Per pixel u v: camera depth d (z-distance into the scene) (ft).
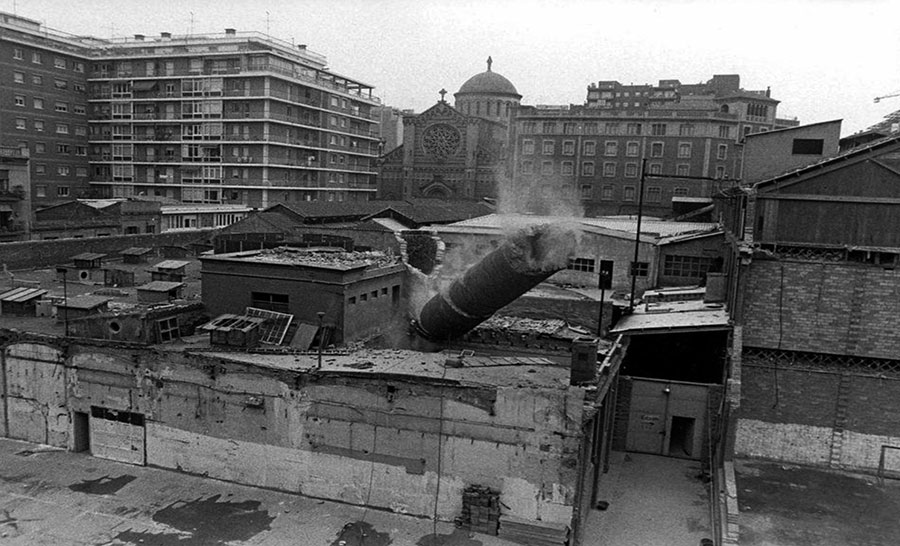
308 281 80.28
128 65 271.49
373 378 65.92
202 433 72.64
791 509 68.59
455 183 299.38
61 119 266.36
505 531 63.00
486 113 342.85
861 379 77.46
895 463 77.20
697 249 117.39
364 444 67.10
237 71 257.34
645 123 282.15
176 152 270.26
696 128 277.03
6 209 183.52
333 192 303.89
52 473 73.36
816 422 79.10
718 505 67.05
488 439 63.16
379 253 102.94
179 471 74.13
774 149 94.99
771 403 79.97
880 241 75.61
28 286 104.73
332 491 68.85
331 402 67.56
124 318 76.07
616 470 79.66
